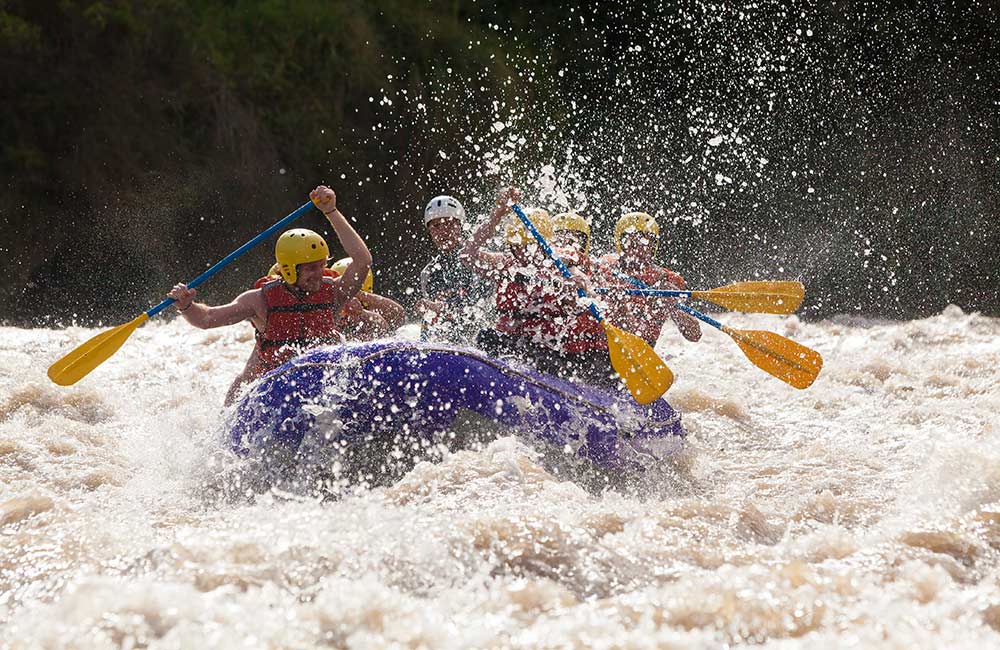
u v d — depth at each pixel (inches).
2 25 2375.7
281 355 789.2
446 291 919.0
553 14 2886.3
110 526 556.1
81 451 760.3
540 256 799.7
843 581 458.3
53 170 2468.0
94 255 2506.2
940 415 883.4
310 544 496.4
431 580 468.8
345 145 2719.0
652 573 484.1
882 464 741.3
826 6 2748.5
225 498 654.5
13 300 2412.6
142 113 2529.5
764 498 647.8
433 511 556.7
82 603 425.7
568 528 520.4
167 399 948.6
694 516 565.6
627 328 818.2
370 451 695.7
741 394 970.7
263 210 2640.3
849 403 941.8
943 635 404.2
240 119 2610.7
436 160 2783.0
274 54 2657.5
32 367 1037.8
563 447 690.2
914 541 519.8
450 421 696.4
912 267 2684.5
